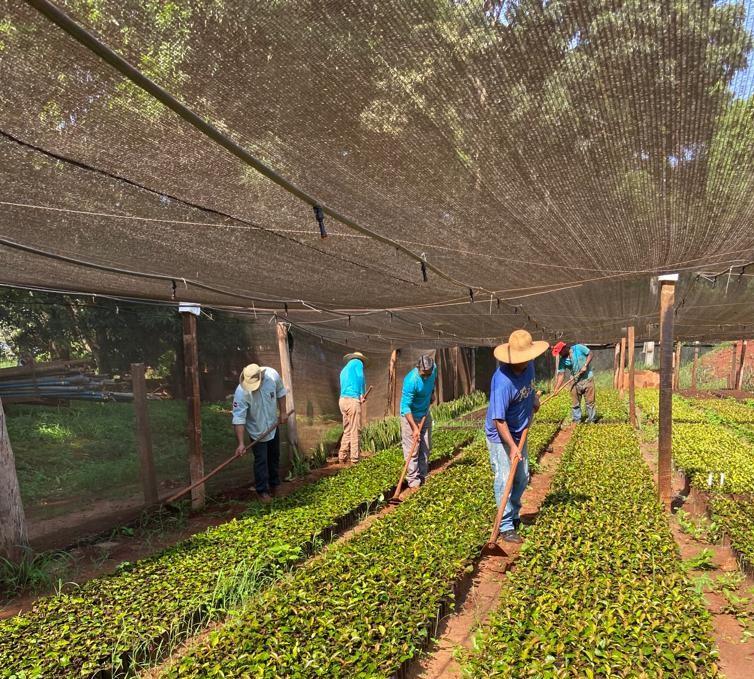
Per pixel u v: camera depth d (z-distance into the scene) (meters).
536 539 5.82
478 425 15.45
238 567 5.39
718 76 2.30
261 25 1.97
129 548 6.85
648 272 6.31
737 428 14.20
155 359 9.51
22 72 2.19
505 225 4.09
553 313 11.97
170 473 8.66
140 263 4.93
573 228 4.22
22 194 3.31
